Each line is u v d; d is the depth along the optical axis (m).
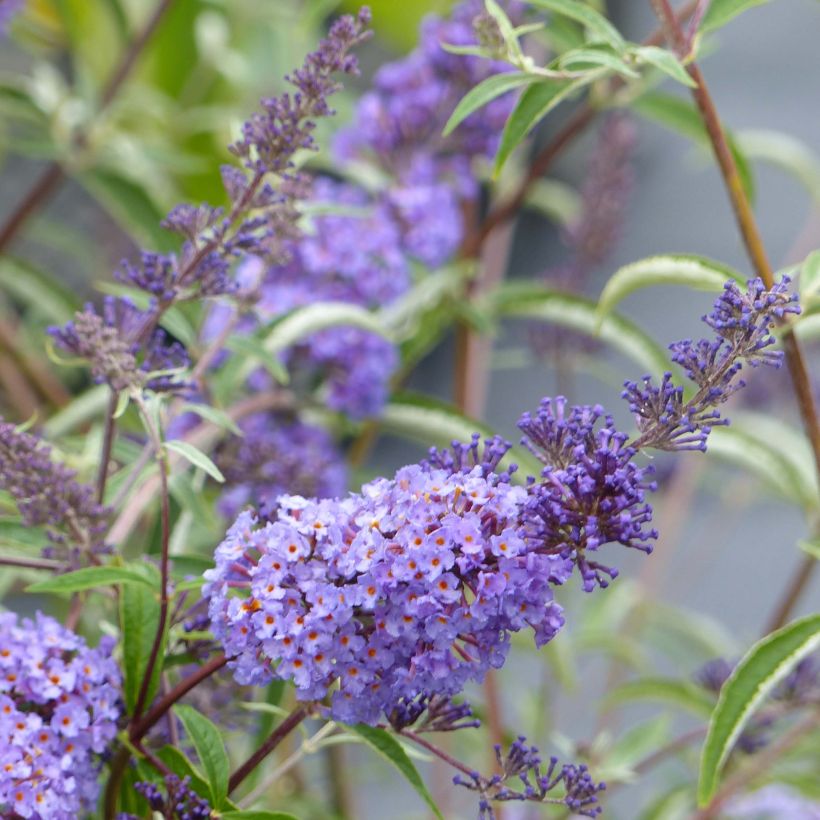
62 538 1.24
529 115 1.27
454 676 1.17
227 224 1.25
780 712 1.35
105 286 1.30
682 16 1.40
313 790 1.53
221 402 1.36
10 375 1.59
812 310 1.25
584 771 1.19
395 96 1.45
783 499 1.78
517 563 1.16
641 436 1.17
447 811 1.47
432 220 1.44
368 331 1.40
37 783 1.19
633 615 1.63
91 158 1.64
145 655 1.22
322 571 1.17
